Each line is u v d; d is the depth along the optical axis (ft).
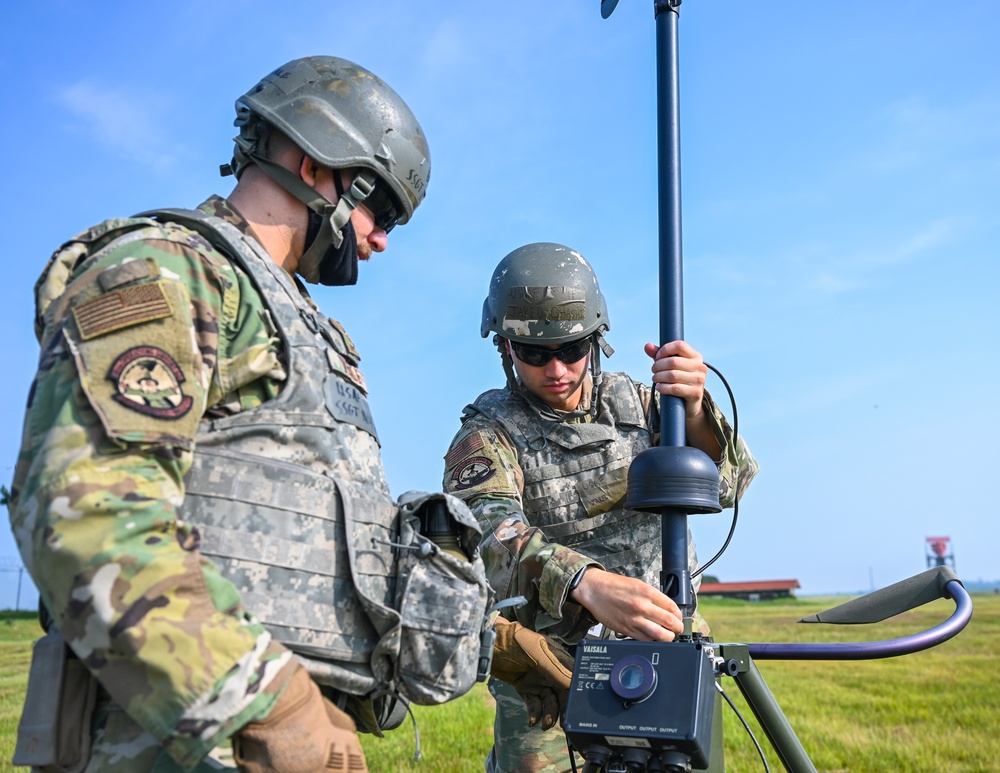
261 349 6.16
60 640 5.61
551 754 11.03
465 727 20.15
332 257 7.43
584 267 11.50
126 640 4.87
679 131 8.48
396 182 7.46
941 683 27.68
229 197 7.31
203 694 4.95
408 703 7.52
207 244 6.23
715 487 7.83
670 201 8.38
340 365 6.75
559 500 11.51
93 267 5.70
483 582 7.20
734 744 19.57
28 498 5.09
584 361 11.52
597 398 11.97
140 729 5.54
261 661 5.17
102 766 5.48
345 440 6.59
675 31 8.54
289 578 6.06
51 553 4.95
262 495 6.03
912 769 18.13
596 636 9.15
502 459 11.33
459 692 6.88
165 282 5.67
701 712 6.50
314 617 6.16
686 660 6.66
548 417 11.76
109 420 5.16
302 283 7.50
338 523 6.38
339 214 7.20
